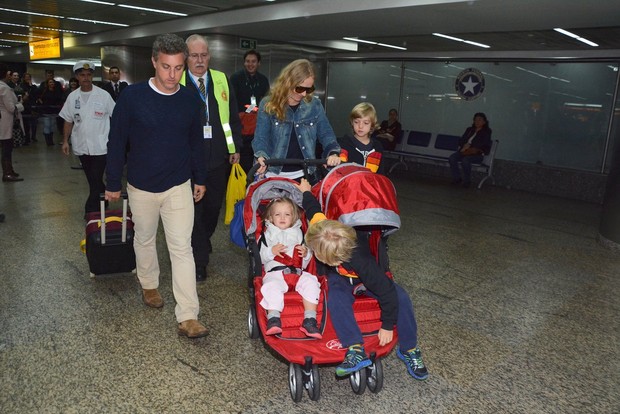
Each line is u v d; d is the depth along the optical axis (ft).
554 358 11.47
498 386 10.22
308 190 10.67
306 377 9.61
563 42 32.53
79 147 19.34
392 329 9.05
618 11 22.22
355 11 27.02
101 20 44.45
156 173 11.00
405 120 45.03
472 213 26.48
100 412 8.83
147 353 10.85
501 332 12.66
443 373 10.62
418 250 19.15
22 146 45.09
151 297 13.01
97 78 97.91
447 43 36.63
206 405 9.19
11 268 15.34
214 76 14.38
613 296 15.48
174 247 11.41
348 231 8.80
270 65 44.62
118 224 14.67
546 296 15.21
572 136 36.32
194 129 11.50
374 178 9.71
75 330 11.68
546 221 25.72
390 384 10.19
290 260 10.18
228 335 11.81
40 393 9.27
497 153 39.96
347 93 48.34
